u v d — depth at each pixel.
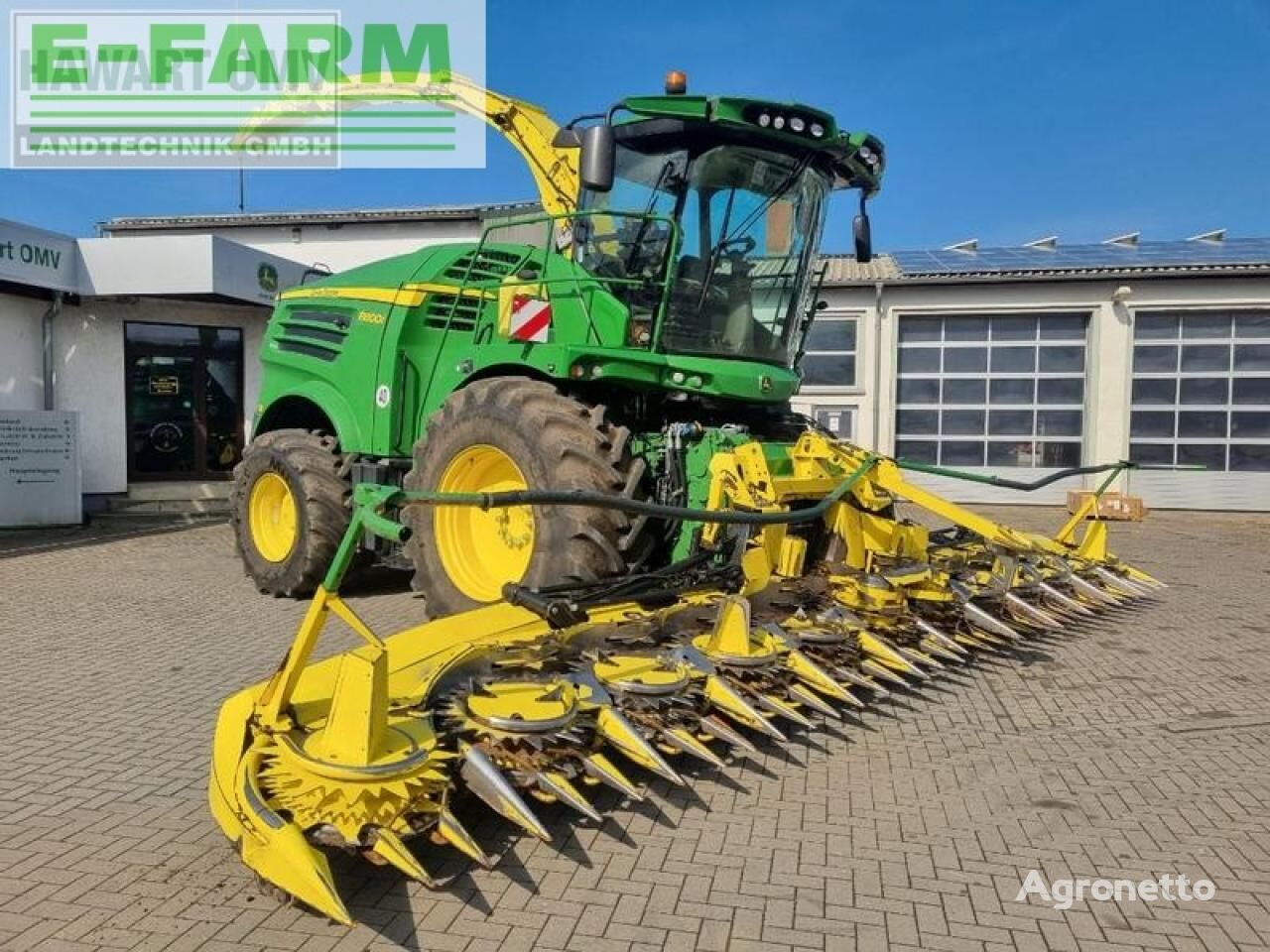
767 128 6.11
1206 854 3.66
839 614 5.07
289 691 3.26
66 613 7.48
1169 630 7.45
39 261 12.70
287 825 2.90
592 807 3.80
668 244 6.25
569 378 6.02
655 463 6.11
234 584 8.74
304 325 8.39
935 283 18.61
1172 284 17.77
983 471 19.05
